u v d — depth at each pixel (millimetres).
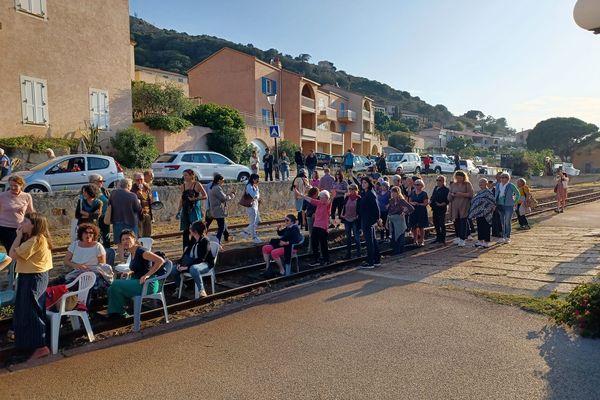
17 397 4508
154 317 7191
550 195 27531
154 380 4781
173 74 55938
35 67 20109
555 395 4180
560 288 7535
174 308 7488
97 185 9188
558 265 9211
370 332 5930
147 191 9680
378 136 67312
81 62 22031
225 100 41750
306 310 6961
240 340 5828
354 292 7855
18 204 7469
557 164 53062
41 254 5590
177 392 4504
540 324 5965
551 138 77812
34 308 5527
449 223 16953
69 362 5344
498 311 6555
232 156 30016
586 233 13344
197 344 5754
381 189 13258
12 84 19297
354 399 4254
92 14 22406
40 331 5551
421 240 12586
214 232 13461
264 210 18328
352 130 58344
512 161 47844
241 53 40844
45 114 20562
